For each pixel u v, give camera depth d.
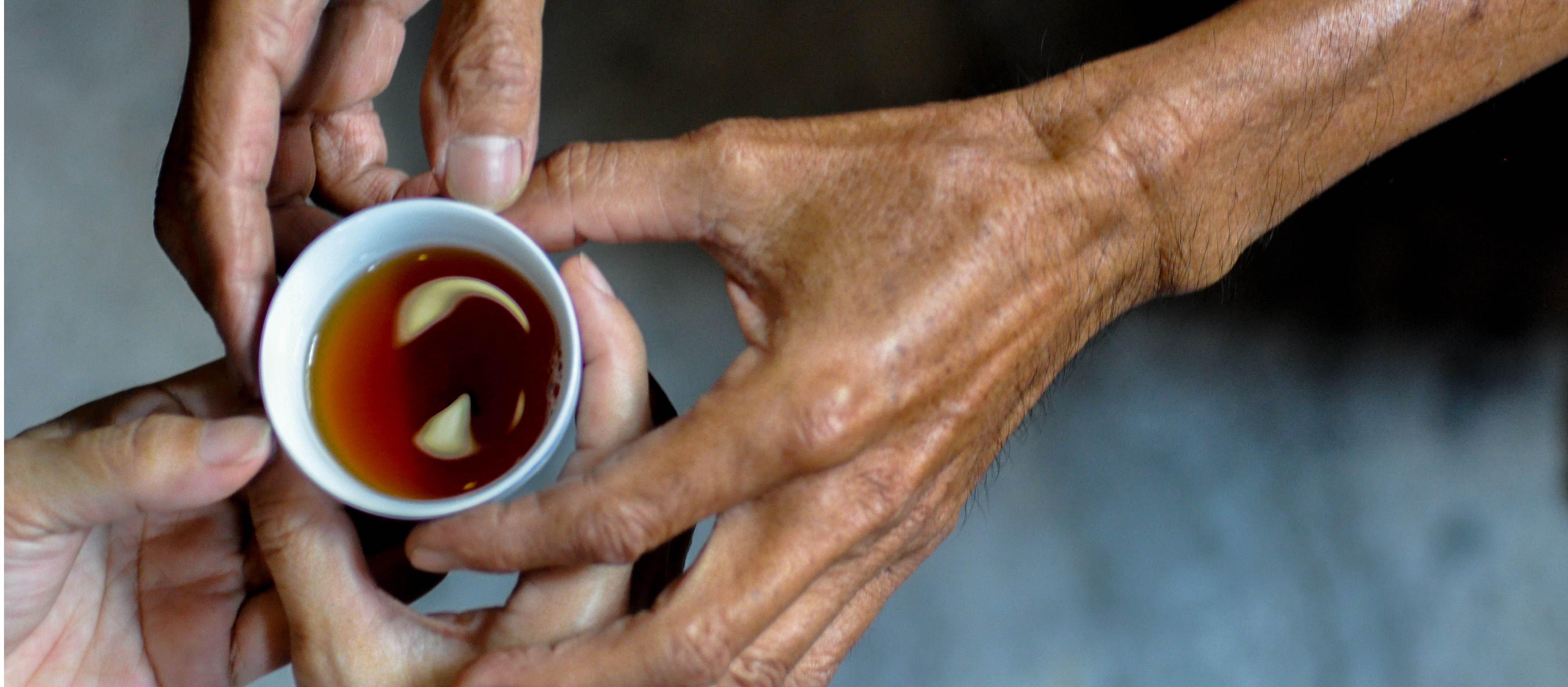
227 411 0.51
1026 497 0.84
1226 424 0.85
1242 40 0.49
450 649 0.48
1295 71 0.49
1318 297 0.85
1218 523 0.84
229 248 0.47
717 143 0.48
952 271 0.47
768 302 0.48
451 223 0.46
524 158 0.48
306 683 0.48
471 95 0.48
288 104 0.52
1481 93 0.51
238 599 0.52
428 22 0.78
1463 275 0.84
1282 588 0.83
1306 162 0.51
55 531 0.47
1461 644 0.82
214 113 0.47
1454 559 0.83
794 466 0.46
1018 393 0.50
